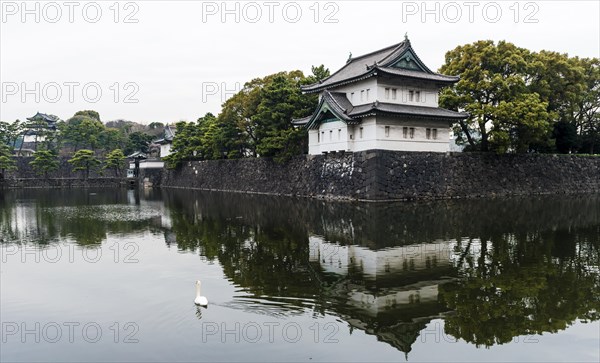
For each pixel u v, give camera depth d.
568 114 57.84
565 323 12.26
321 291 14.84
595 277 16.27
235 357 10.41
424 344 11.02
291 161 53.81
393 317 12.62
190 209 41.12
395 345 10.95
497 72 48.78
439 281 15.86
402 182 42.31
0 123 88.56
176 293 14.89
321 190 47.69
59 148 102.50
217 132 67.88
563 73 52.94
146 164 94.00
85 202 50.75
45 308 13.77
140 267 18.52
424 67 45.91
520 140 48.38
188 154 80.69
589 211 34.34
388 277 16.38
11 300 14.55
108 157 94.06
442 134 45.88
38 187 88.38
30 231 28.36
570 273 16.78
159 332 11.86
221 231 27.20
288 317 12.70
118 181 95.00
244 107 61.72
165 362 10.24
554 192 52.28
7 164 81.56
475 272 16.97
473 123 49.44
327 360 10.24
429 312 12.98
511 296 14.28
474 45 48.69
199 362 10.20
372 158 41.22
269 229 27.58
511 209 35.62
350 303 13.72
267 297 14.32
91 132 101.94
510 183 49.22
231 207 41.56
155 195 62.97
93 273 17.70
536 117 45.16
